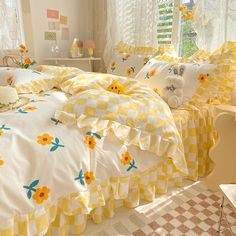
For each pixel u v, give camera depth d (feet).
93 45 9.81
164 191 4.95
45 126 3.52
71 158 3.31
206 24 5.93
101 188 3.79
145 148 4.04
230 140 4.79
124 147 3.92
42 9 9.55
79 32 10.82
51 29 9.94
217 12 5.68
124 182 4.00
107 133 3.80
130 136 3.93
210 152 5.03
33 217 3.00
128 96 4.30
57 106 4.23
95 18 10.42
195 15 6.11
